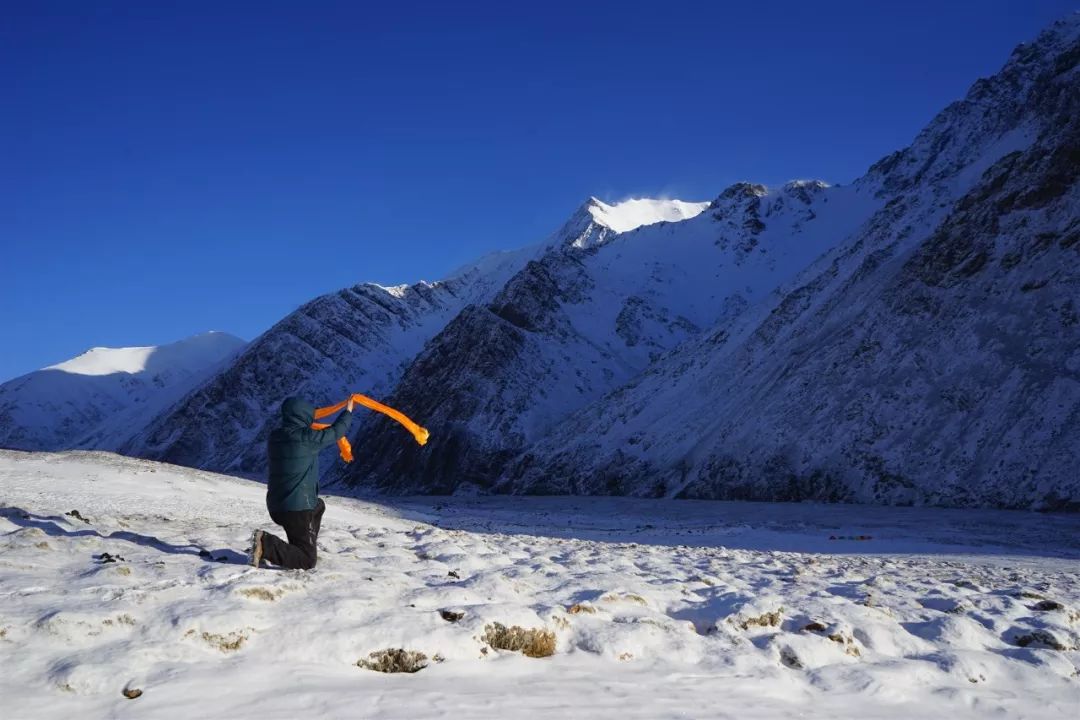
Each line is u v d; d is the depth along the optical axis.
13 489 16.38
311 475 6.76
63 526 8.46
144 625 4.58
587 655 5.22
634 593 6.73
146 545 7.70
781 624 6.33
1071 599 9.37
